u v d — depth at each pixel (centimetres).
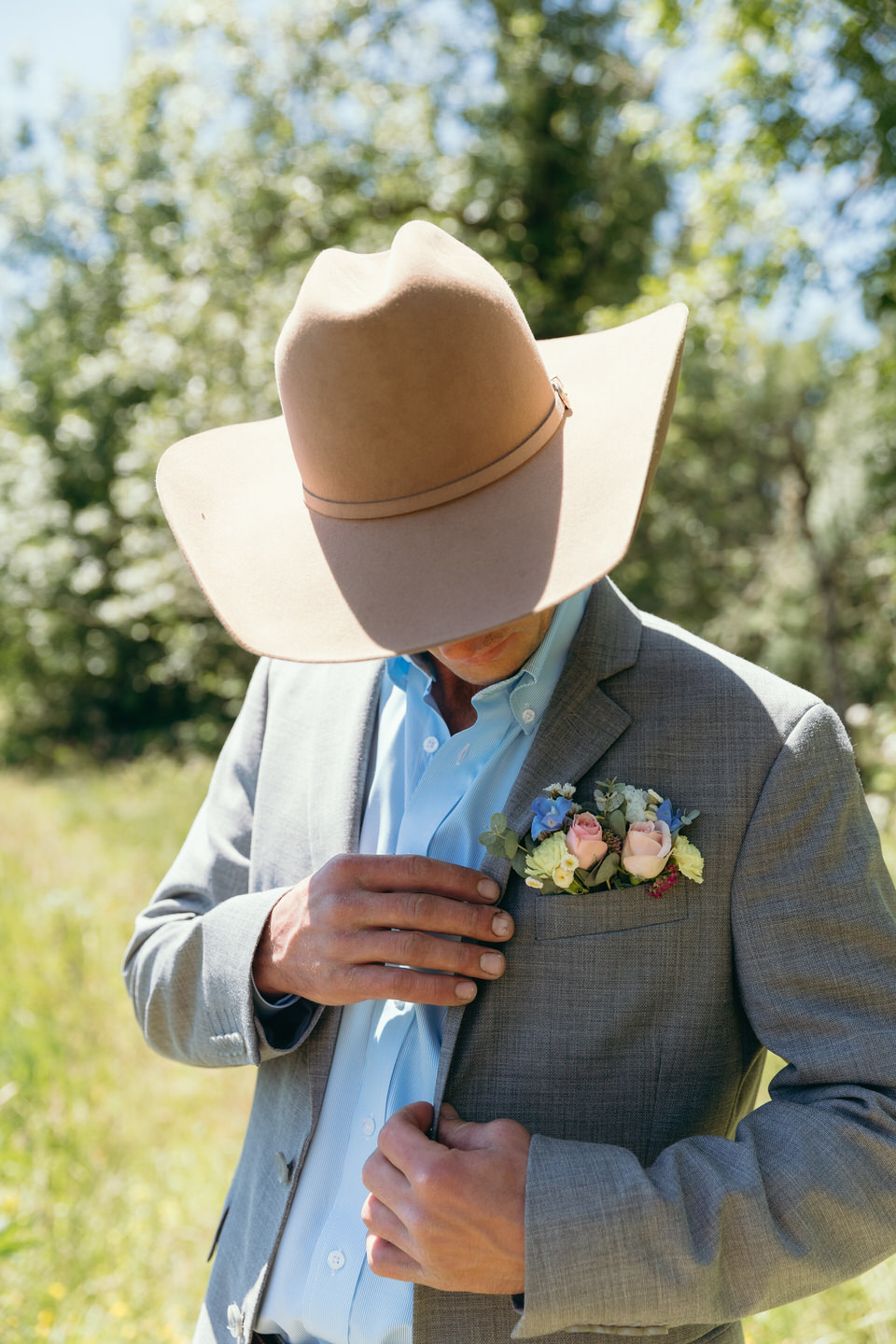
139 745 1491
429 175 1251
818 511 1270
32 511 1492
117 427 1484
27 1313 250
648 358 117
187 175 1302
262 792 142
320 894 114
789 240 719
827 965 108
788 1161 101
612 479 103
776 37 684
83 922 495
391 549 106
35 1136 322
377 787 132
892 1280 228
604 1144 106
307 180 1198
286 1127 127
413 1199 99
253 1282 124
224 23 1241
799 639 1306
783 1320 228
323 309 102
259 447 137
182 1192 314
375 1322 114
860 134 686
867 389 1141
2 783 1246
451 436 104
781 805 110
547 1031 110
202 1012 128
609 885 111
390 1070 119
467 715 130
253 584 114
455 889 111
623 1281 94
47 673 1571
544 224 1263
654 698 118
